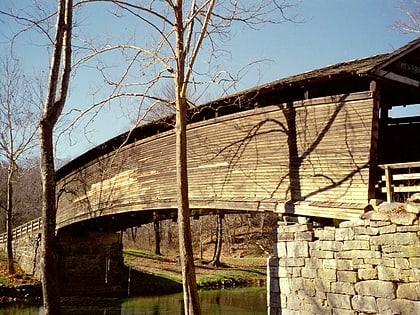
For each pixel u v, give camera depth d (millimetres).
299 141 11789
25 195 49188
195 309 10508
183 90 11039
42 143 7855
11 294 21000
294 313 10453
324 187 11016
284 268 10891
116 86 11062
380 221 8883
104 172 20672
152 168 17234
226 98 13633
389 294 8555
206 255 39844
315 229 10344
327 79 10922
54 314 7531
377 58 11086
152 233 47844
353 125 10570
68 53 8211
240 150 13445
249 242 42156
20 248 28422
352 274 9297
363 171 10211
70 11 8227
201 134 14930
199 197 14656
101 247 26109
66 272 24781
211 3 10656
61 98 8094
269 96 13578
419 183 10703
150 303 22250
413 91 12281
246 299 23688
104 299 23469
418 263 8148
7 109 32469
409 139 13211
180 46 11117
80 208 22750
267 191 12484
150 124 16750
